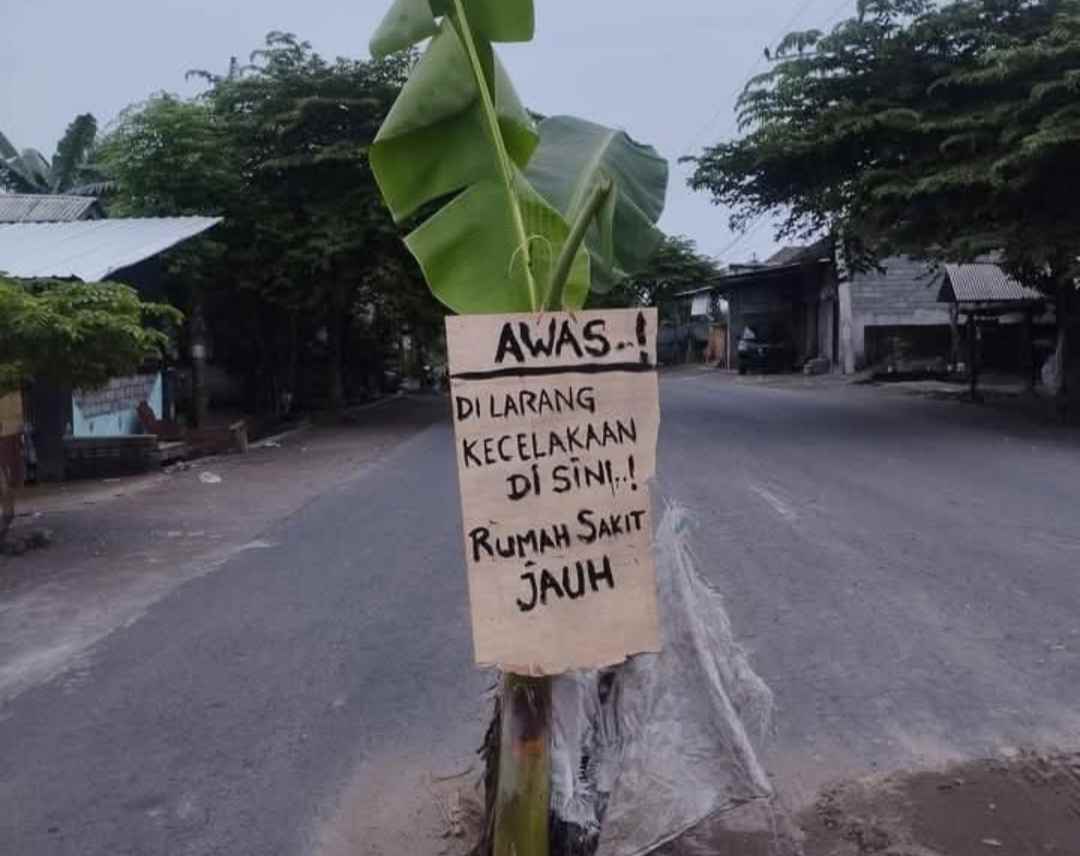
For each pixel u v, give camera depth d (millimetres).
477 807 4344
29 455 15422
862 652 6238
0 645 7066
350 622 7277
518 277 3066
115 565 9445
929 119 17438
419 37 3127
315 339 30328
